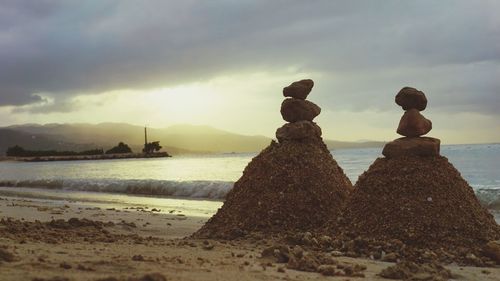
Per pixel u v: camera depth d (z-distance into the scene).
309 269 5.79
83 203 19.48
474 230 7.48
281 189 9.20
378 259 6.99
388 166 8.34
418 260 6.88
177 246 7.21
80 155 138.62
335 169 9.81
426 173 8.05
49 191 27.36
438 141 8.45
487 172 30.27
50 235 7.61
